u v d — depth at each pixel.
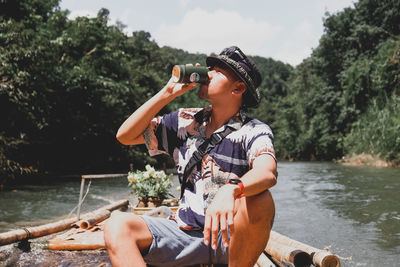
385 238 3.86
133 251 1.29
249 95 1.58
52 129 17.09
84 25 20.09
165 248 1.41
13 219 5.30
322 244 3.62
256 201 1.33
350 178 12.22
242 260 1.43
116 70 23.69
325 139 31.86
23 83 12.34
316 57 33.75
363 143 22.16
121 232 1.30
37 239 3.21
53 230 3.38
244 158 1.52
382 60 22.69
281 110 56.78
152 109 1.61
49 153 17.67
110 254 1.30
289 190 8.86
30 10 16.64
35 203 7.10
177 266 1.46
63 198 7.90
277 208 6.06
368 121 22.42
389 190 8.51
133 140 1.69
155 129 1.68
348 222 4.80
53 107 16.38
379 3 29.30
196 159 1.55
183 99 42.53
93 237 3.07
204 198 1.51
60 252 2.81
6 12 15.28
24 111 12.93
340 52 31.64
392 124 19.98
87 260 2.61
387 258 3.11
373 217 5.15
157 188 4.45
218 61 1.56
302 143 40.53
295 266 2.10
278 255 2.34
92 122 19.47
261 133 1.48
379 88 22.06
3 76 12.29
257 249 1.41
